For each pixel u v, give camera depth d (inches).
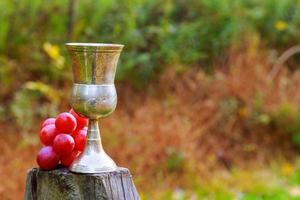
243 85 306.3
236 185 252.4
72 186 97.4
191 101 300.5
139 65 318.0
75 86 97.0
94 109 96.1
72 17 315.0
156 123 266.1
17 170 231.1
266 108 303.1
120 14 331.0
